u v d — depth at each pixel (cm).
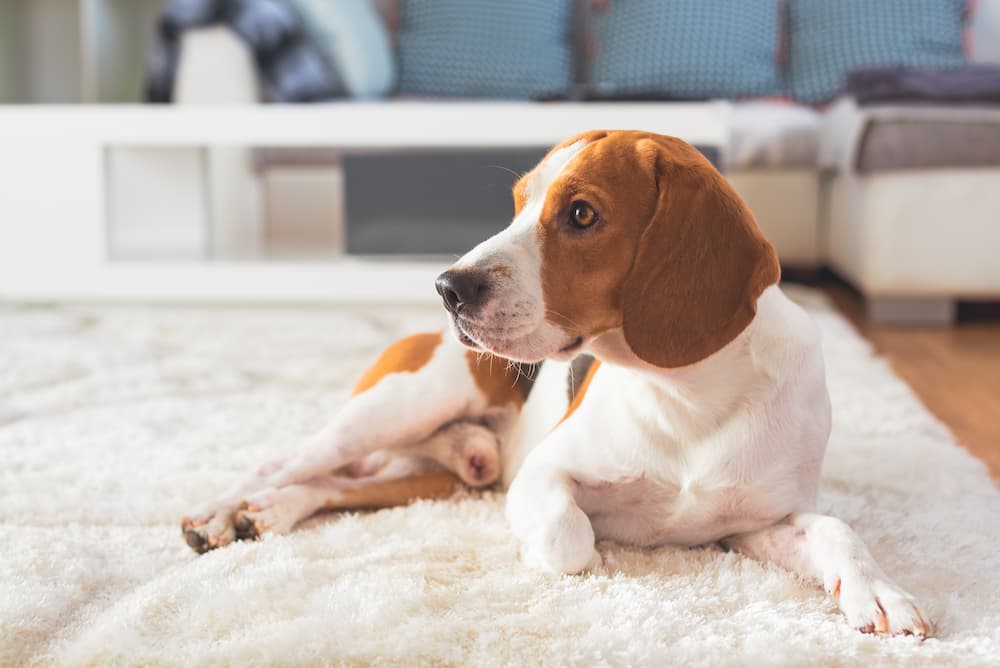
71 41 488
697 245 113
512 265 114
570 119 307
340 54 370
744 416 121
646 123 304
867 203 307
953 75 313
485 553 127
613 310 118
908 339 287
